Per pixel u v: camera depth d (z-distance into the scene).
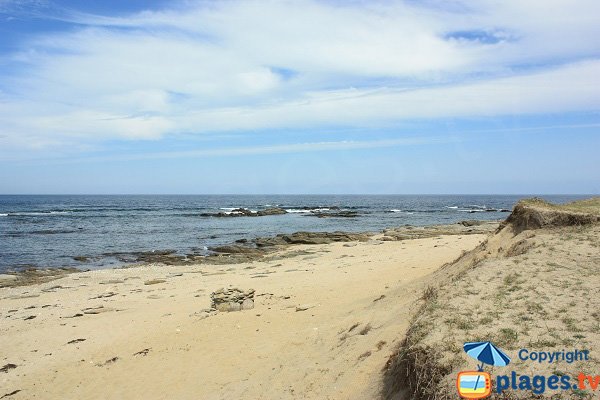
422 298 9.73
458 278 9.56
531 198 13.81
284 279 20.56
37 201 145.12
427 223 60.25
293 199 197.62
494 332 6.46
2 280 24.56
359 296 14.51
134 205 116.75
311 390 8.26
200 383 10.14
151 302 18.22
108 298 19.69
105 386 10.55
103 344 13.15
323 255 29.30
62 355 12.58
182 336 13.01
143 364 11.48
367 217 72.94
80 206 107.19
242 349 11.64
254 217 73.31
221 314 14.61
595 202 13.99
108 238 44.25
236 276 23.61
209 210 92.69
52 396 10.28
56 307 18.36
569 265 8.94
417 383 5.95
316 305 14.57
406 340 7.11
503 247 12.02
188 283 22.36
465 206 118.75
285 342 11.43
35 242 40.88
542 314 6.88
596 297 7.25
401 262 21.17
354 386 7.61
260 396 8.78
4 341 14.04
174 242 42.12
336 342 10.09
